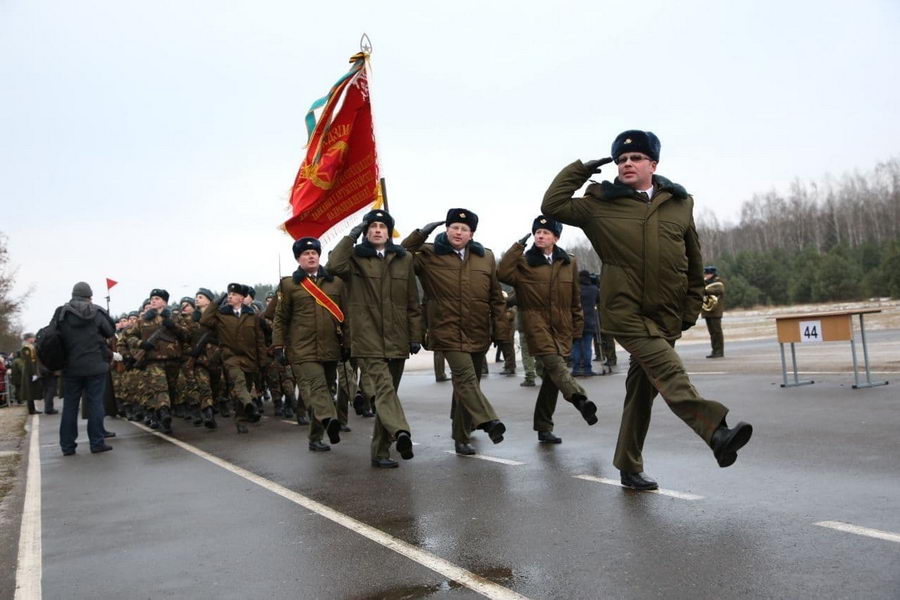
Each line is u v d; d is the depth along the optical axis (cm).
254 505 546
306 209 918
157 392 1081
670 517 426
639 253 464
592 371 1413
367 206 899
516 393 1209
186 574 395
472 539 414
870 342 1588
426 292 685
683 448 625
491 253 700
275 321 791
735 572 333
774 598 301
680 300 473
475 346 670
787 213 9894
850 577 316
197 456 820
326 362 779
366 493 555
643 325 464
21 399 2000
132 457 852
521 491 519
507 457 655
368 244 661
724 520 412
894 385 879
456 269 670
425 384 1534
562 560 367
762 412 775
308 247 771
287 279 779
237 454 812
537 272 699
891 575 315
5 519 565
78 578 402
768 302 6612
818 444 596
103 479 713
